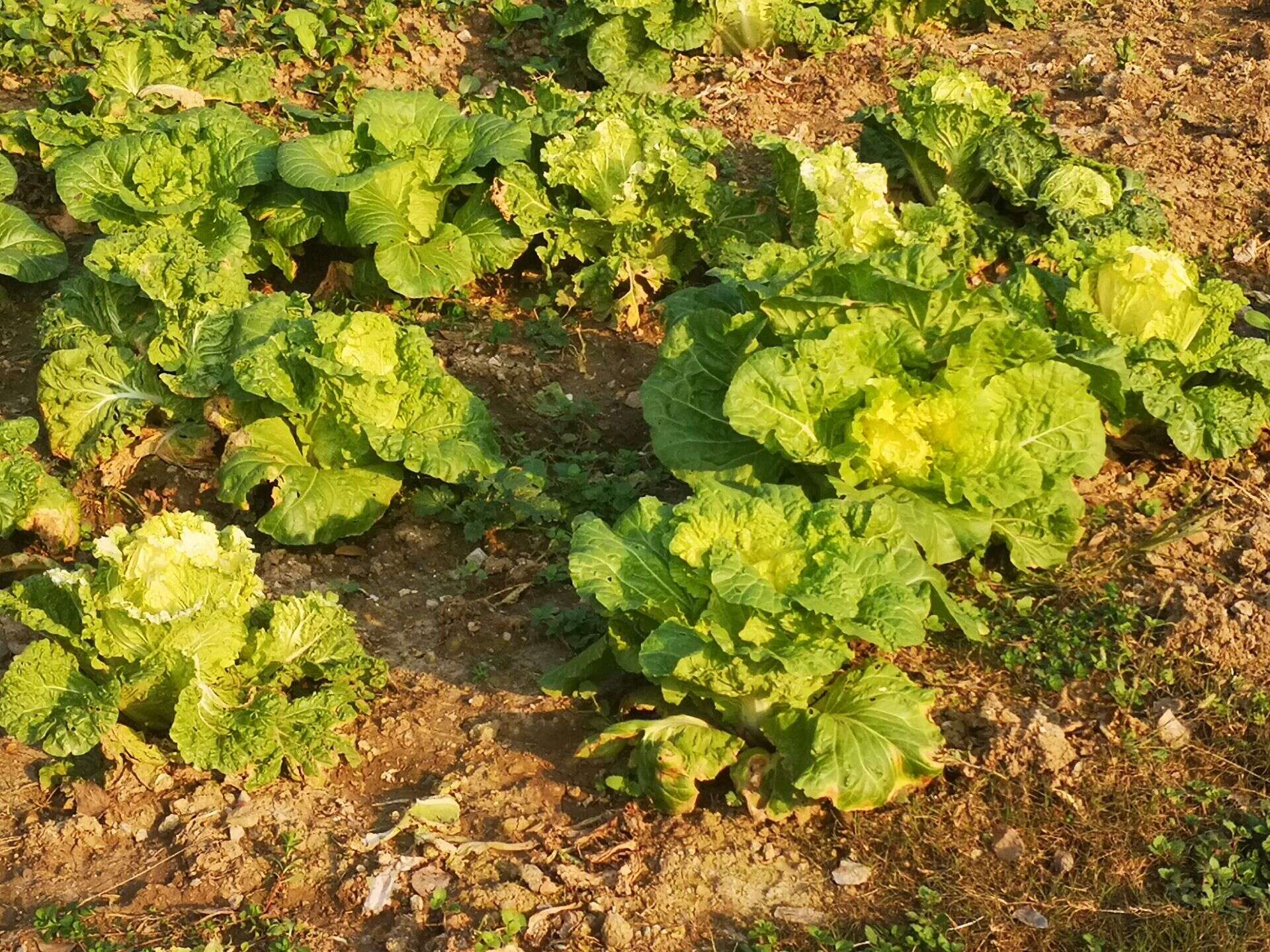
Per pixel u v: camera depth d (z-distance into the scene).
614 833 2.84
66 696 2.88
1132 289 3.27
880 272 3.14
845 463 3.06
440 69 4.48
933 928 2.73
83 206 3.70
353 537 3.29
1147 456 3.33
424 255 3.65
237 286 3.46
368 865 2.80
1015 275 3.34
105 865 2.81
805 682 2.81
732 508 2.88
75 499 3.33
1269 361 3.25
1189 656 3.00
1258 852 2.80
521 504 3.25
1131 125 4.14
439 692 3.04
